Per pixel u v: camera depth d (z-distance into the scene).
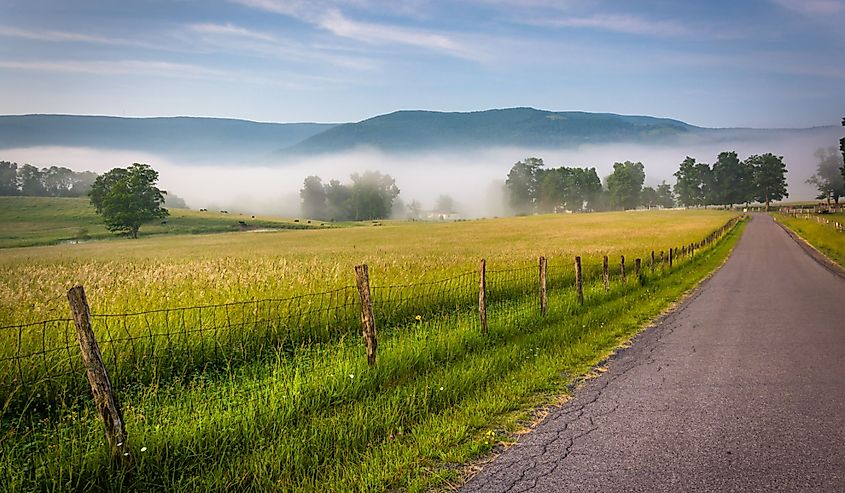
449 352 8.96
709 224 82.75
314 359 7.92
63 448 4.91
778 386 7.95
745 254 40.44
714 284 22.62
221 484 4.71
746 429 6.20
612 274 22.16
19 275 19.34
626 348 10.58
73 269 22.16
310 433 5.69
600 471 5.13
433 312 12.40
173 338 8.15
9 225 113.19
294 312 9.91
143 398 6.18
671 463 5.30
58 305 10.69
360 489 4.68
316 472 4.98
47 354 6.94
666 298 17.86
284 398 6.30
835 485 4.84
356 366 7.48
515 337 10.67
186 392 6.76
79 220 121.25
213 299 11.52
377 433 5.89
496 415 6.59
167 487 4.70
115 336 7.95
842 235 47.03
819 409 6.90
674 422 6.43
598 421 6.46
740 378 8.39
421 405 6.64
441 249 38.31
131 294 11.91
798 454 5.50
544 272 12.85
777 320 13.80
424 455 5.36
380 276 15.98
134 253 47.62
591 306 14.83
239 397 6.39
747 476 5.02
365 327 7.68
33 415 6.18
